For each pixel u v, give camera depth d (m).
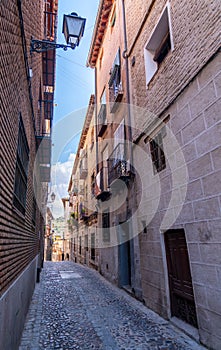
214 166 3.26
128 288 6.99
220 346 2.93
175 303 4.28
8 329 2.49
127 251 7.79
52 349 3.27
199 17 3.73
